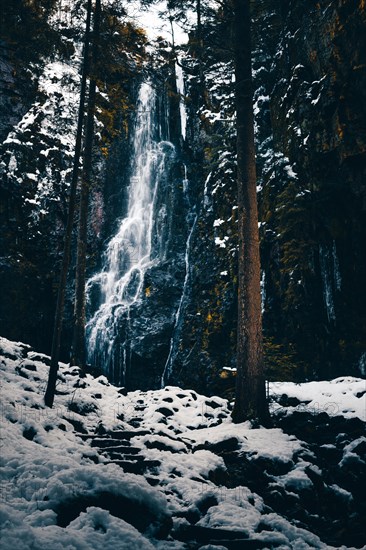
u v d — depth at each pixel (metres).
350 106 20.59
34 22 16.17
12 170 26.66
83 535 6.23
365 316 20.45
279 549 7.34
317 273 21.52
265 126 25.94
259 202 24.03
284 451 10.39
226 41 23.03
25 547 5.63
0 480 7.24
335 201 21.31
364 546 8.34
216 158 27.58
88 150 17.22
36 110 27.86
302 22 23.45
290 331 21.56
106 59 17.56
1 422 9.00
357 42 20.25
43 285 26.56
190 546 7.06
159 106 32.34
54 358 11.19
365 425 11.88
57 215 27.50
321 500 9.59
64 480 7.05
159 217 29.62
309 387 14.31
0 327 24.98
